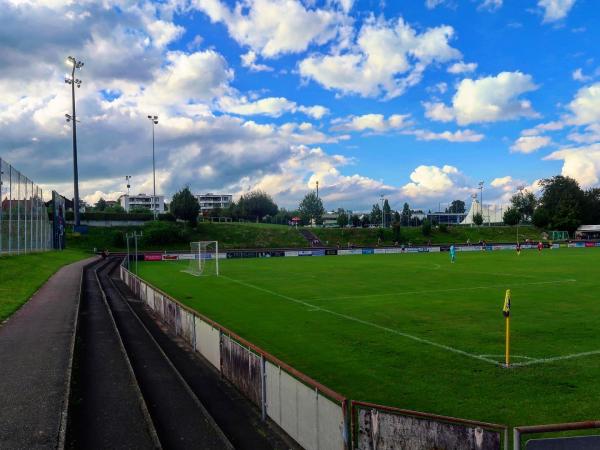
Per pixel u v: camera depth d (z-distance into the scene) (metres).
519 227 111.25
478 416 9.23
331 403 6.88
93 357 12.57
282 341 15.84
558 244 87.94
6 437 7.07
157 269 49.31
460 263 49.28
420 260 55.97
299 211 162.88
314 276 38.09
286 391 8.32
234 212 144.25
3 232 35.28
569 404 9.77
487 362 12.98
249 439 8.29
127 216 91.44
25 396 8.77
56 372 10.23
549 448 5.31
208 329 13.06
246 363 10.23
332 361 13.31
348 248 76.12
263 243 89.19
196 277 39.53
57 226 60.12
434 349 14.46
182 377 11.61
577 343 14.86
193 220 90.00
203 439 8.00
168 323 18.69
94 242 75.94
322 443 7.18
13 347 12.45
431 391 10.74
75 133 76.56
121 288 32.12
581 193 113.12
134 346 14.99
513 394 10.43
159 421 8.80
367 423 6.74
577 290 27.05
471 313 20.34
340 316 20.17
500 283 31.03
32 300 21.03
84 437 7.66
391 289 28.89
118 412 8.69
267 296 26.89
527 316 19.42
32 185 45.28
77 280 29.80
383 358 13.55
